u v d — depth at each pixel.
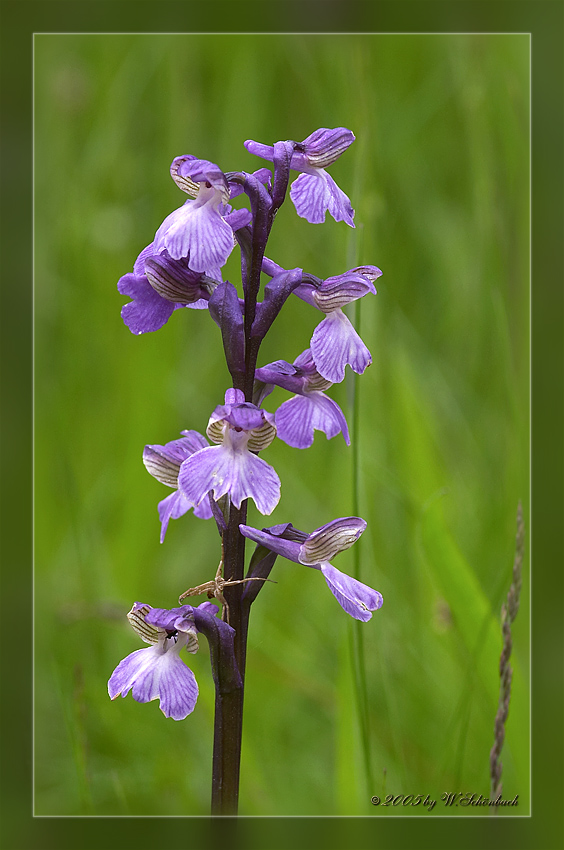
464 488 0.71
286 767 0.67
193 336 0.74
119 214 0.76
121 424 0.71
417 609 0.68
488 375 0.72
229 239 0.60
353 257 0.65
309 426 0.62
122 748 0.67
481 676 0.65
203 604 0.61
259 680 0.68
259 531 0.60
